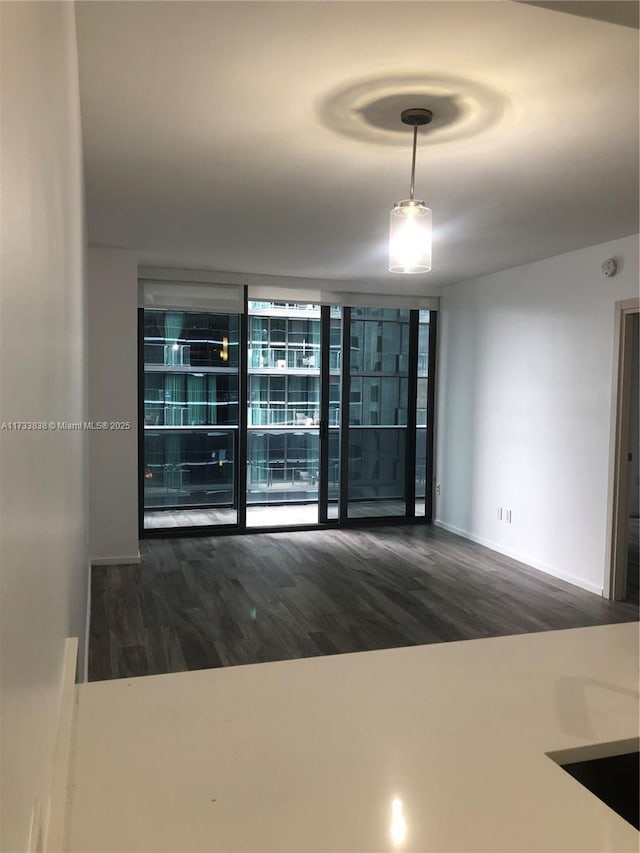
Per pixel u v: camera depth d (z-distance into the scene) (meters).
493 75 2.05
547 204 3.48
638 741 1.08
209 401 6.05
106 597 4.24
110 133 2.54
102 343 4.87
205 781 0.93
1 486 0.40
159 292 5.59
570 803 0.90
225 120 2.41
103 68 2.01
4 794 0.41
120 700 1.17
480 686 1.25
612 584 4.35
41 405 0.69
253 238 4.38
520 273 5.27
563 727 1.10
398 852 0.79
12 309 0.45
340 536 6.07
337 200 3.44
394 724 1.10
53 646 0.88
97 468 4.92
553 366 4.89
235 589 4.44
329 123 2.43
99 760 0.98
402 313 6.58
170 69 2.02
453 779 0.95
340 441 6.39
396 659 1.38
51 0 0.84
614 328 4.31
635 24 1.27
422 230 2.46
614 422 4.32
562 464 4.81
